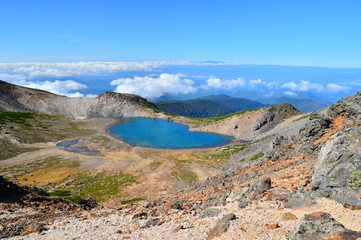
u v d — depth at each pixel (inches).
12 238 944.3
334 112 1681.8
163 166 4665.4
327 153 813.2
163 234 775.1
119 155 5541.3
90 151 5831.7
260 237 561.0
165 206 1146.0
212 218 819.4
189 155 5492.1
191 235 705.6
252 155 4042.8
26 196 1775.3
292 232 513.3
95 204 2524.6
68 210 1675.7
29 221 1178.0
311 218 511.8
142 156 5467.5
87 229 993.5
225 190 1311.5
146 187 3639.3
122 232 884.0
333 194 676.1
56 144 6387.8
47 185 3754.9
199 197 1365.7
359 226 514.6
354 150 735.7
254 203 831.7
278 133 4726.9
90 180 4020.7
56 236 932.6
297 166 1255.5
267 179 954.1
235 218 708.7
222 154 5275.6
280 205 738.8
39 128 7623.0
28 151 5644.7
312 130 1667.1
